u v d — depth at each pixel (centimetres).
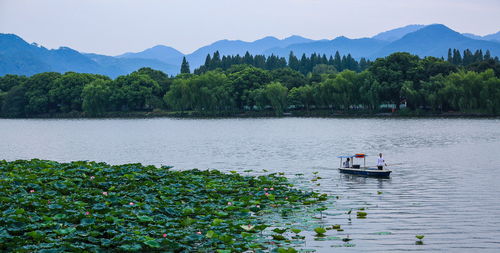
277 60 19900
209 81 13438
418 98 10981
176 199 2223
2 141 7194
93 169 2773
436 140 6172
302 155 4875
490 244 1727
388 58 11969
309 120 11312
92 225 1655
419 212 2195
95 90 13862
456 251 1652
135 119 13450
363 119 11038
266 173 3619
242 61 19412
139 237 1576
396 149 5238
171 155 5094
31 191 2162
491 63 12069
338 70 19938
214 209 2109
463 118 10481
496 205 2339
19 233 1622
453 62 17800
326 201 2441
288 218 2066
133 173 2706
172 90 13612
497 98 10094
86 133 8719
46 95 14862
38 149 6016
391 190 2778
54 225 1675
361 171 3412
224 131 8625
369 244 1717
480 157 4375
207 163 4347
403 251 1650
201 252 1585
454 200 2466
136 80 14538
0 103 15350
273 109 13562
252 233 1786
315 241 1744
